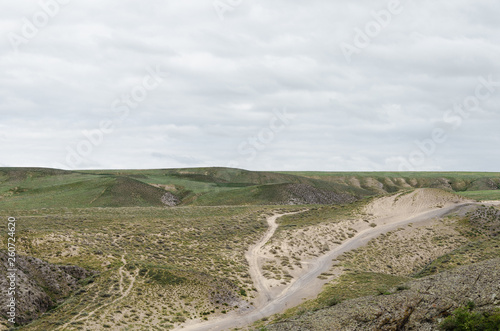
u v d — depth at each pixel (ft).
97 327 127.95
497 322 89.71
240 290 169.17
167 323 137.18
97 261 184.24
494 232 253.85
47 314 137.69
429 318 101.60
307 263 212.84
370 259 224.53
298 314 134.72
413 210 294.25
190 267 190.90
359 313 109.19
